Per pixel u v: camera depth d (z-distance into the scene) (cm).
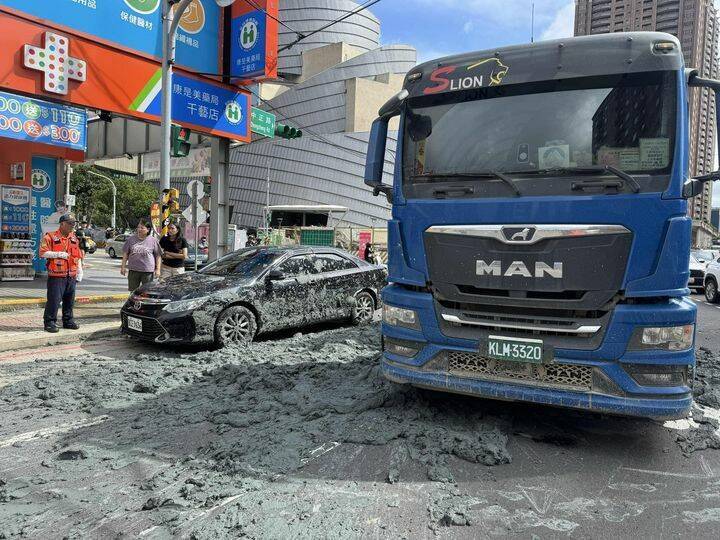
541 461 369
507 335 384
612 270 359
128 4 1077
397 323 427
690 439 408
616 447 395
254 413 454
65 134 1130
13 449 389
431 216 412
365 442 391
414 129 437
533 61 404
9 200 1382
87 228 4206
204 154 1524
